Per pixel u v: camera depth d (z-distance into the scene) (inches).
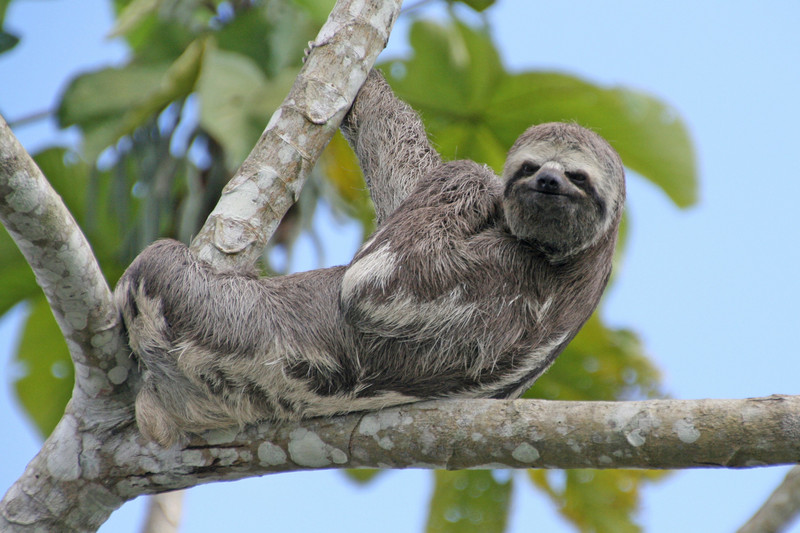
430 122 721.6
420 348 437.4
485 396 455.5
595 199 457.4
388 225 461.1
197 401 415.5
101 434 409.1
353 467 410.0
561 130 470.3
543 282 462.9
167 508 585.3
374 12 484.7
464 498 724.7
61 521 405.7
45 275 368.8
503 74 690.2
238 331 420.8
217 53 627.8
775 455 348.8
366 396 430.9
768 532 446.9
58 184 700.7
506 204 465.1
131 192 713.0
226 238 434.6
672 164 708.0
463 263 448.5
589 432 372.5
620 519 730.8
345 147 685.3
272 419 420.8
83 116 665.6
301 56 673.0
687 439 358.6
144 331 409.7
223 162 665.6
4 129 338.6
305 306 441.4
